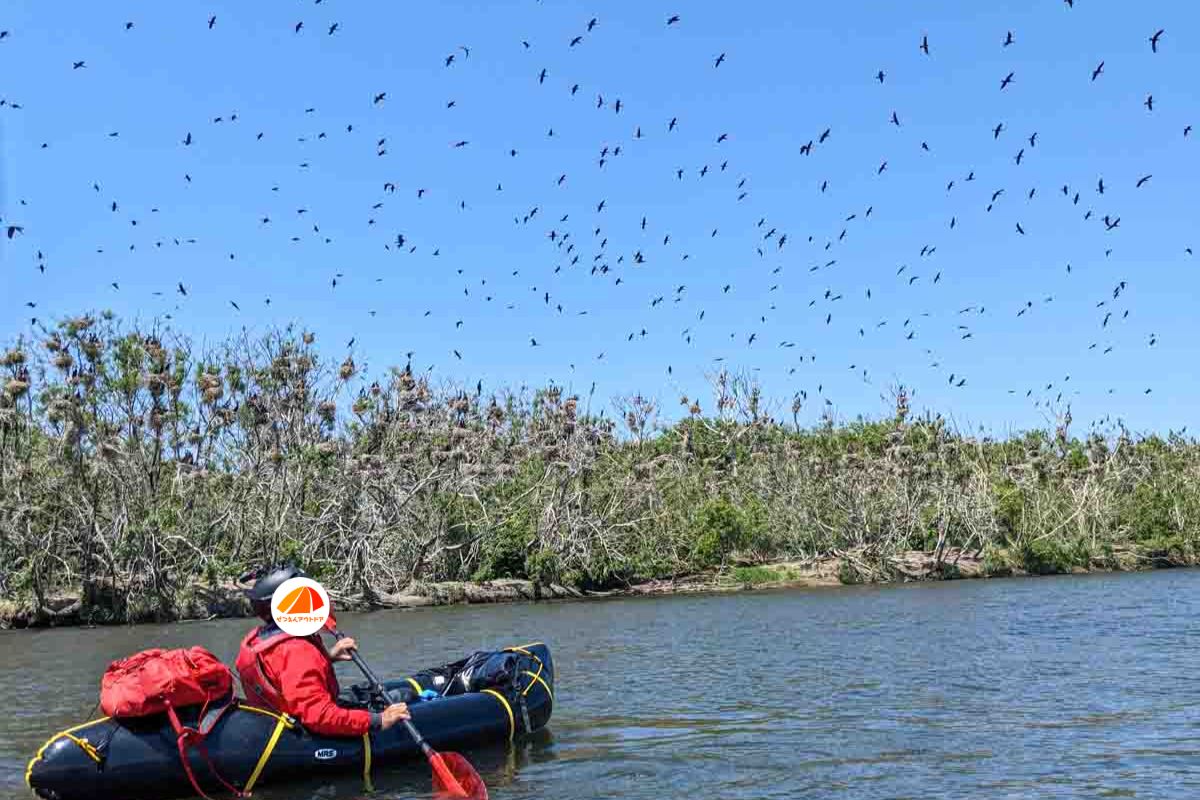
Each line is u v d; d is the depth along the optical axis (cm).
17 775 980
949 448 5041
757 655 1814
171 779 859
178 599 3159
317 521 3522
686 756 1011
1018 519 4897
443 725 986
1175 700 1254
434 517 3850
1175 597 3005
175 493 3369
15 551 3152
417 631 2492
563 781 921
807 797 862
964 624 2306
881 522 4541
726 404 5441
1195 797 838
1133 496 5659
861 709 1245
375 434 3762
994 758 980
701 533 4344
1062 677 1459
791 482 4747
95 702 1445
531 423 4431
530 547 3947
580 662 1778
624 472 4422
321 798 876
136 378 3256
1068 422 5734
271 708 911
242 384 3509
